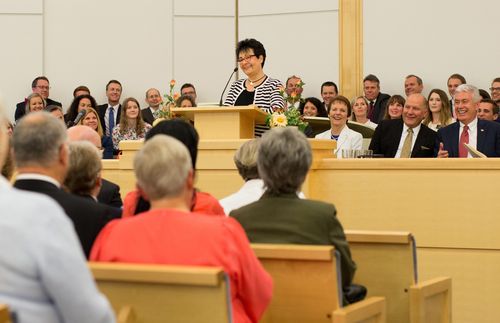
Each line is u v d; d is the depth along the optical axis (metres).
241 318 2.73
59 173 2.89
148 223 2.72
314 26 10.77
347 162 5.02
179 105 9.12
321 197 5.08
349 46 10.59
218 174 4.88
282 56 10.91
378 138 7.42
